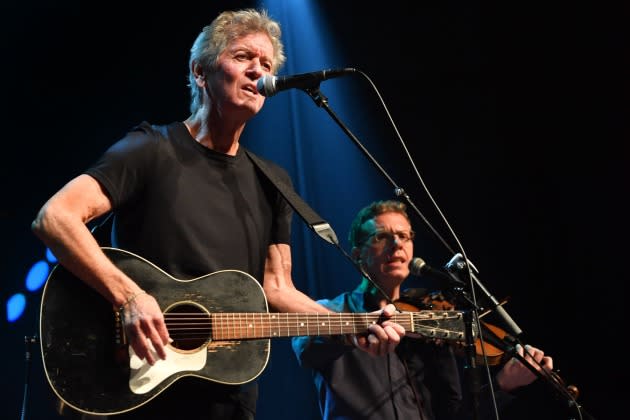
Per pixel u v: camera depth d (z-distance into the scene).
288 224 2.78
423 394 3.48
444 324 2.67
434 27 6.75
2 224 5.97
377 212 3.92
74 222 2.05
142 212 2.30
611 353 6.13
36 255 5.97
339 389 3.41
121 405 2.01
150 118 6.38
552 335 6.32
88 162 6.22
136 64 6.41
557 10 6.54
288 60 6.75
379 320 2.59
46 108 6.22
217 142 2.54
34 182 6.10
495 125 6.83
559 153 6.63
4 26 6.07
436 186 6.82
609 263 6.30
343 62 6.83
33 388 5.36
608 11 6.43
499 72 6.82
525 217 6.62
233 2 6.50
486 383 3.47
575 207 6.50
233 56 2.54
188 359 2.17
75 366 2.00
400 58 6.86
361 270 2.76
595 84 6.56
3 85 6.14
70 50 6.28
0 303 5.83
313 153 6.92
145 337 1.97
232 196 2.48
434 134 6.91
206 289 2.27
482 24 6.70
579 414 2.84
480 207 6.73
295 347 3.57
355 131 6.95
